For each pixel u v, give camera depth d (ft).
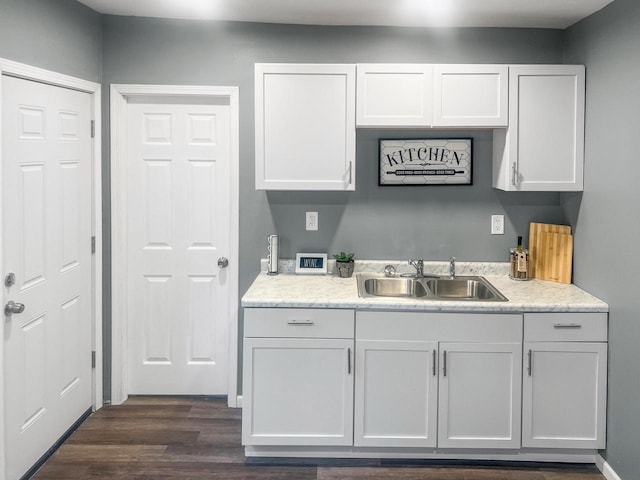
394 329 10.18
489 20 11.48
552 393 10.19
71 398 11.27
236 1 10.60
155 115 12.45
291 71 11.10
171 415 12.19
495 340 10.12
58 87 10.33
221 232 12.69
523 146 11.16
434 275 12.34
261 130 11.23
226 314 12.84
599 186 10.43
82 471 9.96
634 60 9.13
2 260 8.68
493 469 10.26
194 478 9.81
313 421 10.36
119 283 12.44
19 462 9.38
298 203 12.45
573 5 10.25
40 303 9.91
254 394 10.32
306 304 10.16
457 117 11.14
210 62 12.09
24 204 9.30
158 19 11.98
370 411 10.31
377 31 12.03
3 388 8.80
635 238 9.12
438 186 12.42
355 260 12.53
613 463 9.87
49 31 9.86
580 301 10.21
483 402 10.24
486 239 12.48
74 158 11.03
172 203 12.59
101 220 12.12
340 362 10.27
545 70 11.02
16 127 9.03
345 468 10.25
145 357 12.92
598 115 10.47
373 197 12.46
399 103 11.14
